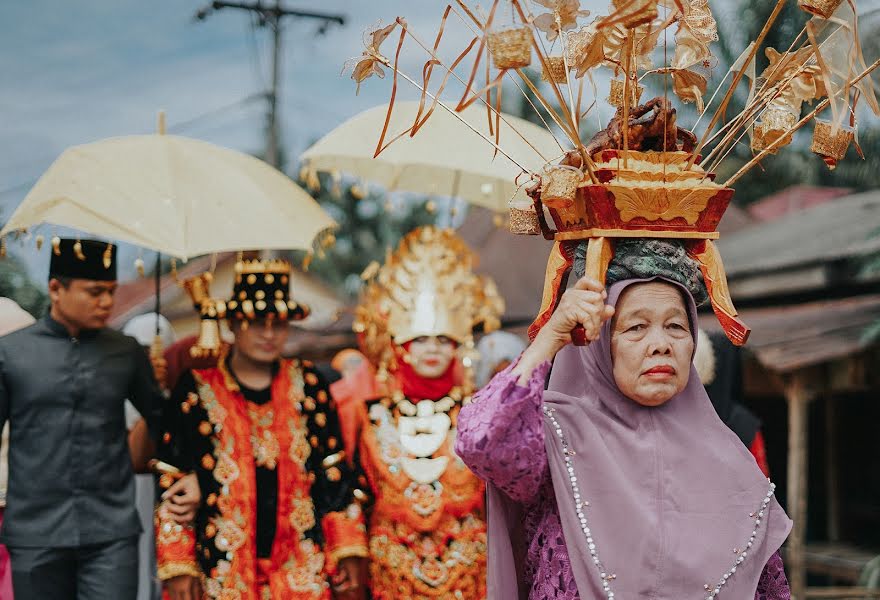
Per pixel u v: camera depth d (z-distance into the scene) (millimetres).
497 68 2053
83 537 4168
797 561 7742
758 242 9945
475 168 4816
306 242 4344
